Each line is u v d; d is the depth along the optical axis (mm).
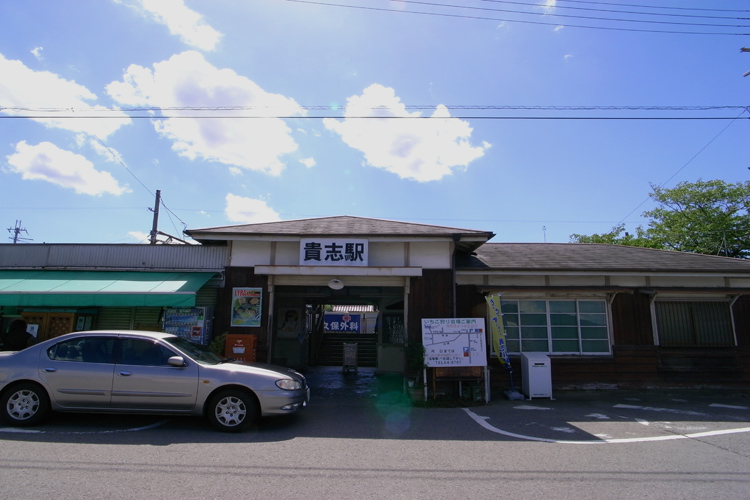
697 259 12547
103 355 6656
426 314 10555
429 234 10297
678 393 10922
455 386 10148
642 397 10391
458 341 9547
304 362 15578
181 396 6480
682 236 27750
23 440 5754
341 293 13375
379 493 4262
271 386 6598
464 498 4168
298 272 10047
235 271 10727
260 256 10766
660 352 11367
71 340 6730
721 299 11672
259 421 7238
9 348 8820
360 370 15531
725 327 11594
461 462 5301
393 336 14789
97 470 4699
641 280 11766
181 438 6086
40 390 6461
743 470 5113
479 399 9453
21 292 9383
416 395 9406
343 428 6984
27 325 10508
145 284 9844
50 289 9531
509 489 4422
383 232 10523
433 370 9477
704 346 11445
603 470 5062
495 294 10633
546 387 10102
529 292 11484
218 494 4133
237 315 10477
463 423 7520
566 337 11477
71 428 6430
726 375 11320
